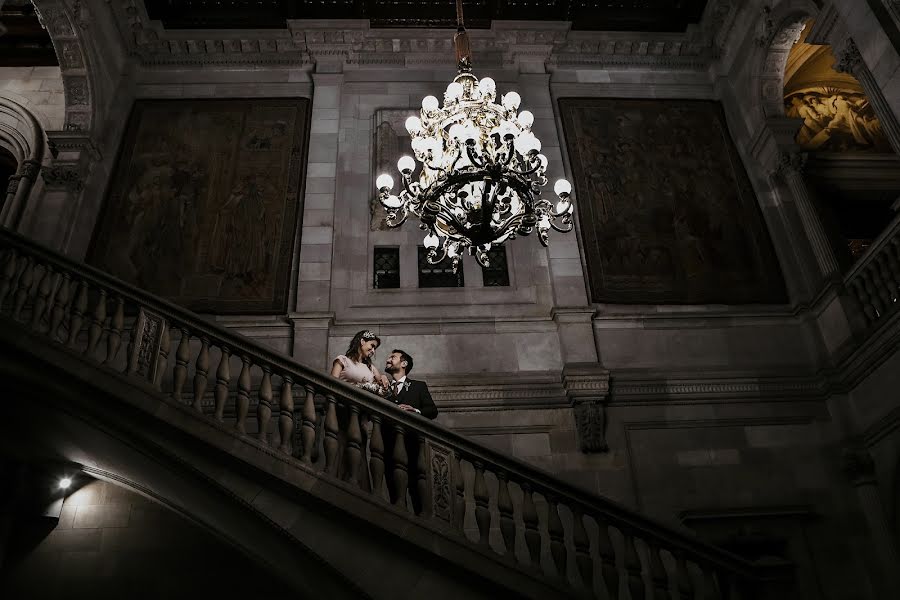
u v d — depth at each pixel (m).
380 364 9.00
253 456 5.46
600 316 9.50
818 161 10.91
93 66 10.62
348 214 10.31
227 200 10.41
